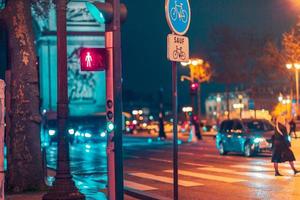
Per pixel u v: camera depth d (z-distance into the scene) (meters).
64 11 12.09
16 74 15.30
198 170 20.75
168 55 9.48
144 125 98.00
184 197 13.85
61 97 12.02
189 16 9.93
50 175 21.16
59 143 11.98
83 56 10.25
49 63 79.88
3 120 8.52
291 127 42.28
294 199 12.80
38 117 15.51
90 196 14.33
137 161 26.58
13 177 15.17
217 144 29.27
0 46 19.14
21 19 15.24
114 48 10.18
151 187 16.27
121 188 10.03
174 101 9.70
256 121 27.73
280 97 57.88
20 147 15.25
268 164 21.89
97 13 10.17
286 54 58.09
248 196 13.59
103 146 48.38
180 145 40.25
